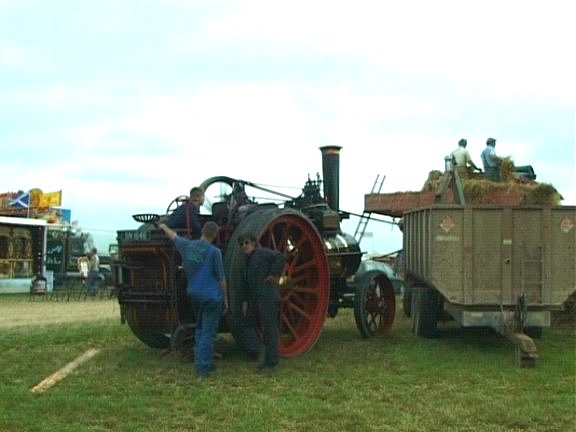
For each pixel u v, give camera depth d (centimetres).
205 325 755
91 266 2175
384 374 760
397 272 1404
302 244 912
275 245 862
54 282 2566
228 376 752
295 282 899
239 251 813
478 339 1005
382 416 595
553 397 658
